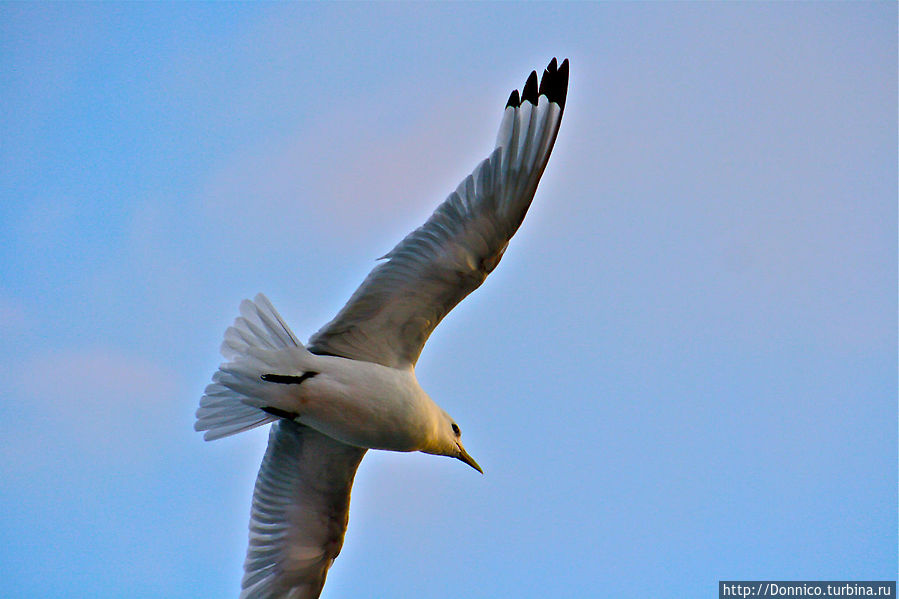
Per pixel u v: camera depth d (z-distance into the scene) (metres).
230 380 11.95
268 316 12.17
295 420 12.45
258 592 13.93
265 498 14.01
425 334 12.62
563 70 12.34
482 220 11.98
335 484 13.80
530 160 12.04
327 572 14.27
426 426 12.48
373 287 12.20
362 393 11.96
